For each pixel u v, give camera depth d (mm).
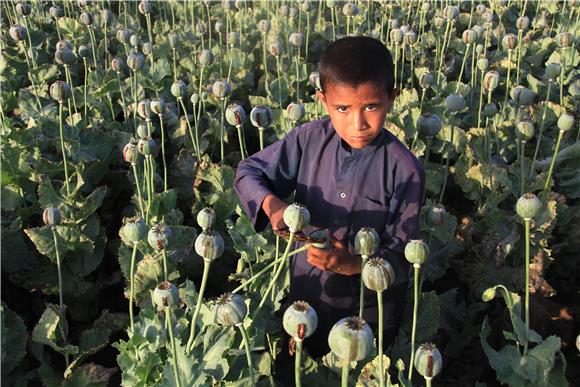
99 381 2502
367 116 1866
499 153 3789
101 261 3242
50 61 6180
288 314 1545
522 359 2275
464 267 3166
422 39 6410
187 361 2023
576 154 3613
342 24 7348
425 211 3084
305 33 6723
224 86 3414
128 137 4105
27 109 4621
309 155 2221
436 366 1600
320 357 2529
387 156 2125
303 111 3014
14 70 5586
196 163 3701
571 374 2797
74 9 8297
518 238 2988
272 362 2449
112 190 3994
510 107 4336
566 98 4543
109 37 6977
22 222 3449
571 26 6723
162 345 2219
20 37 4836
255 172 2230
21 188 3596
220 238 1866
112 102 5000
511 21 7707
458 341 2865
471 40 4527
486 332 2459
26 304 3154
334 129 2178
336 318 2389
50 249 3057
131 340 2219
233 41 5281
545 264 3074
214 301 2248
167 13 8914
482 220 3279
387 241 2168
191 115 4566
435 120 2863
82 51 4785
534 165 3434
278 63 4625
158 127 4465
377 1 7797
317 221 2234
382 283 1613
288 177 2270
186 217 3781
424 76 3939
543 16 7145
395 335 2469
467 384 2756
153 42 7344
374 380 1977
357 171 2139
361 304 1893
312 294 2371
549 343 2240
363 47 1833
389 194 2146
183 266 3137
